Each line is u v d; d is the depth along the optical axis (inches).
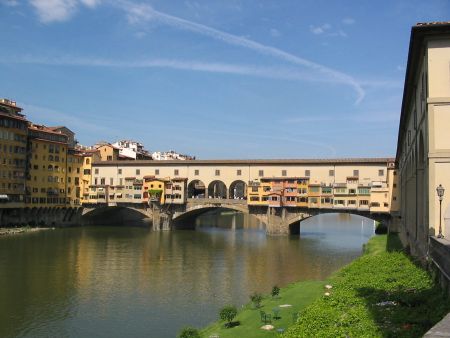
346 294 1298.0
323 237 4436.5
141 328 1614.2
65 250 3383.4
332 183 4643.2
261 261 2987.2
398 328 884.0
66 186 5369.1
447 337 458.3
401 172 3053.6
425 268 1314.0
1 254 3132.4
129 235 4453.7
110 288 2196.1
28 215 4913.9
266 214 4685.0
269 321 1357.0
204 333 1365.7
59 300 1978.3
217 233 4756.4
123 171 5541.3
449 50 1219.2
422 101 1390.3
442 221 1192.2
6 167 4493.1
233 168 5073.8
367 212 4308.6
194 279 2406.5
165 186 5059.1
